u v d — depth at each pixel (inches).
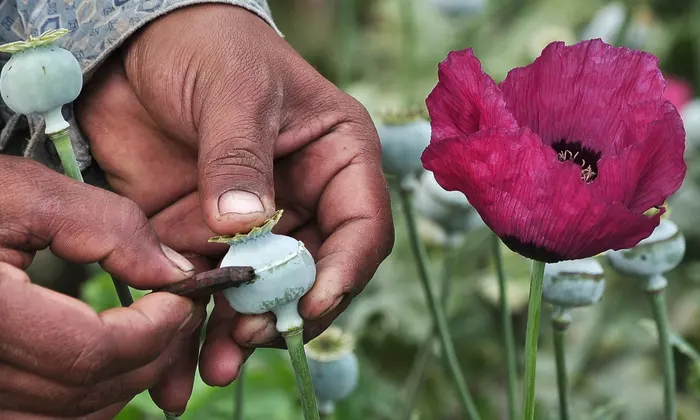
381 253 20.3
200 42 21.2
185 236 23.1
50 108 18.6
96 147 23.4
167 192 23.3
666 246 23.2
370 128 21.8
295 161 21.5
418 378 30.5
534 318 18.3
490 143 16.8
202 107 20.8
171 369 20.3
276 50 21.5
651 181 17.2
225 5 21.9
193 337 20.4
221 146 19.5
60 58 18.4
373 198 20.7
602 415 29.4
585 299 22.6
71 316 17.3
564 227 16.9
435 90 18.1
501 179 17.0
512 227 17.3
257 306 17.9
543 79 18.3
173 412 20.6
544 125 18.5
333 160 21.3
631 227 16.7
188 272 18.7
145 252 18.7
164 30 21.7
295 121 21.4
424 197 28.7
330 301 18.7
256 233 17.8
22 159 19.1
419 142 25.2
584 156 18.4
